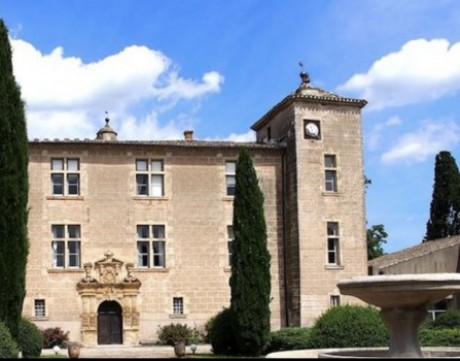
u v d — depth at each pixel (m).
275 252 38.81
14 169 23.47
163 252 38.03
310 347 25.73
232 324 32.09
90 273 36.91
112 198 37.81
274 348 30.48
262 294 31.94
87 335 36.34
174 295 37.62
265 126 43.34
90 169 37.81
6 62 24.19
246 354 31.52
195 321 37.59
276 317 38.16
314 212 38.41
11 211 23.14
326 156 39.25
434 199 58.06
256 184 33.41
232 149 39.28
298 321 37.38
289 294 38.47
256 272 32.12
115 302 37.22
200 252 38.28
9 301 22.64
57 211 37.09
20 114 24.06
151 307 37.31
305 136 38.94
